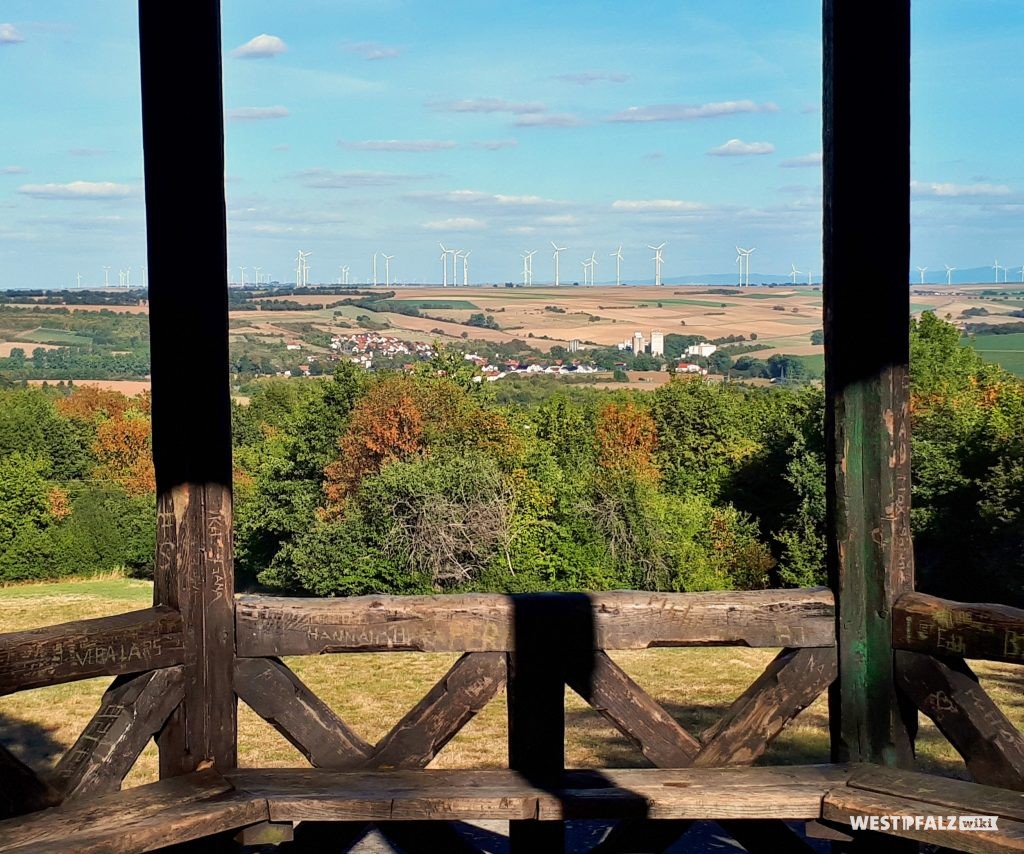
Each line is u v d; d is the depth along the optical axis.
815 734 9.31
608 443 43.25
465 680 3.31
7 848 2.74
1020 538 28.94
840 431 3.31
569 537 32.69
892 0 3.22
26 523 37.91
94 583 36.62
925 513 30.06
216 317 3.23
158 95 3.15
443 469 33.34
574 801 3.09
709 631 3.33
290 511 37.88
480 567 32.38
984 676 11.75
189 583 3.26
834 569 3.37
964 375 37.88
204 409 3.24
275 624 3.31
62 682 2.95
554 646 3.31
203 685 3.30
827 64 3.31
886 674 3.30
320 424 38.88
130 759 3.14
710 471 41.34
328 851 3.24
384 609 3.31
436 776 3.28
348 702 14.28
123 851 2.80
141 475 44.91
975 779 3.14
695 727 11.17
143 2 3.14
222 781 3.21
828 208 3.32
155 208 3.17
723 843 5.25
